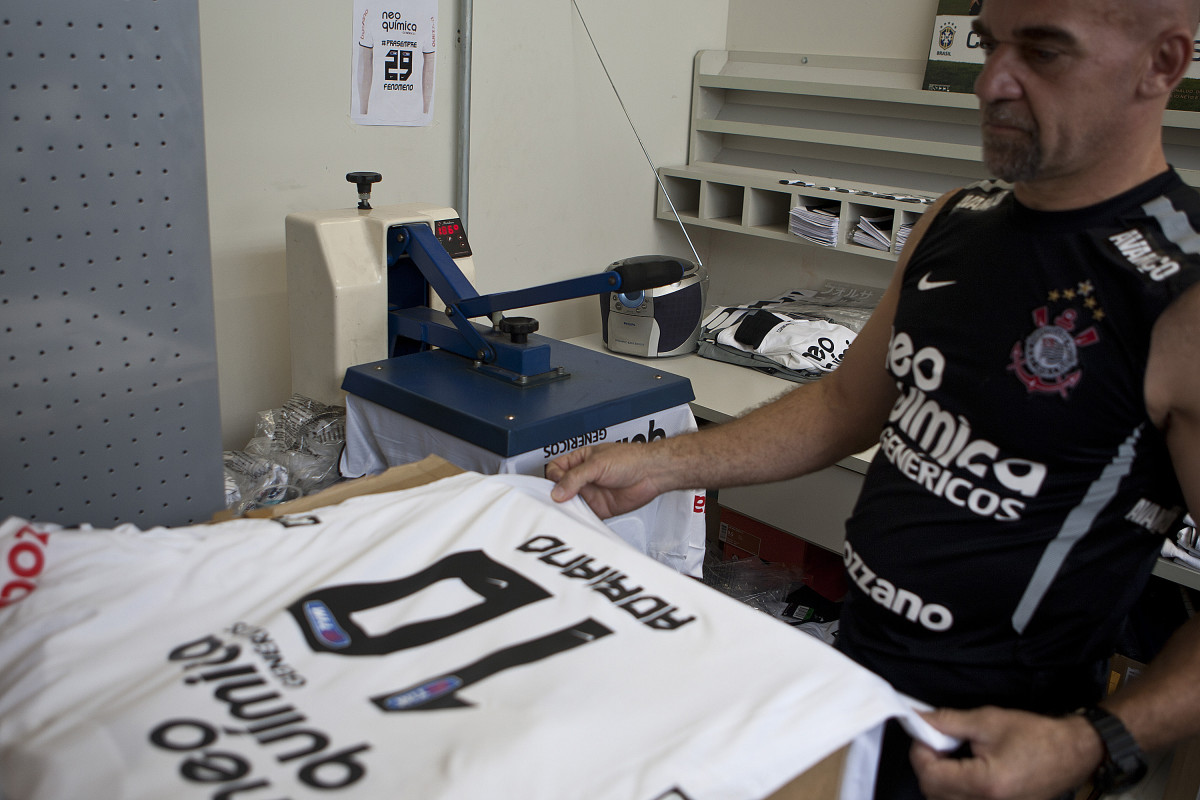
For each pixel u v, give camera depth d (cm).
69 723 54
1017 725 72
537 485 96
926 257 98
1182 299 76
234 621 65
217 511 98
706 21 261
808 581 229
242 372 187
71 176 80
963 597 89
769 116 257
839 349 221
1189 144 193
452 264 152
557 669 62
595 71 236
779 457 111
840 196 229
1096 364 81
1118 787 74
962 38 214
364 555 73
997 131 82
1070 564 85
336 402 153
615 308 233
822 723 60
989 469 87
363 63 188
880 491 97
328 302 148
